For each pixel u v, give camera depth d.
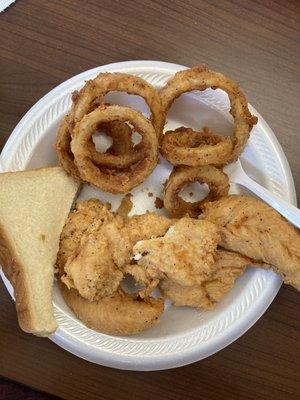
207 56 0.31
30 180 0.28
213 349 0.29
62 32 0.30
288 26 0.31
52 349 0.30
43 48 0.30
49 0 0.30
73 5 0.30
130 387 0.30
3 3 0.30
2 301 0.30
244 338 0.31
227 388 0.31
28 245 0.28
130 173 0.29
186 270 0.28
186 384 0.31
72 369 0.30
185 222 0.28
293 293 0.31
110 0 0.31
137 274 0.28
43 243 0.28
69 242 0.29
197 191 0.31
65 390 0.30
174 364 0.29
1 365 0.30
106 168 0.29
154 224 0.29
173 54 0.31
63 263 0.29
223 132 0.31
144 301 0.29
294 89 0.31
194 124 0.31
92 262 0.27
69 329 0.29
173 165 0.29
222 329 0.29
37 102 0.29
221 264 0.29
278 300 0.31
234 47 0.31
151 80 0.29
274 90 0.31
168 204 0.29
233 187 0.31
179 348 0.29
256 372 0.31
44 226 0.28
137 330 0.29
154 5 0.31
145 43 0.31
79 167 0.28
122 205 0.30
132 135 0.31
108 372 0.30
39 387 0.30
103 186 0.28
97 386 0.30
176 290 0.29
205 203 0.30
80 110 0.27
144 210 0.30
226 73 0.31
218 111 0.30
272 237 0.28
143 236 0.28
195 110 0.30
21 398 0.34
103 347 0.29
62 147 0.28
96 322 0.28
